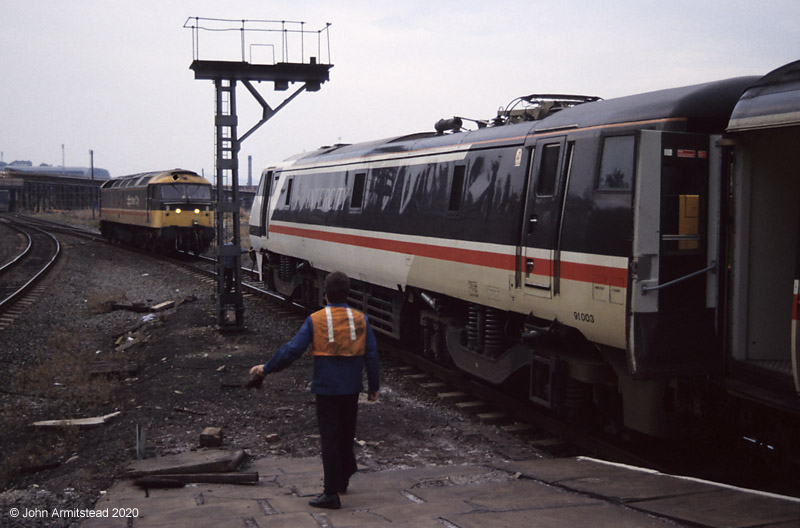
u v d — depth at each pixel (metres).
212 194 28.56
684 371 5.42
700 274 5.46
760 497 4.19
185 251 29.50
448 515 3.98
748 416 5.50
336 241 11.69
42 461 6.81
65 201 103.44
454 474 5.39
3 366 10.75
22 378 9.89
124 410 8.44
